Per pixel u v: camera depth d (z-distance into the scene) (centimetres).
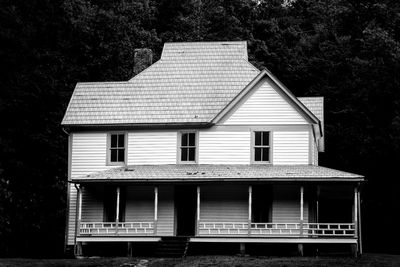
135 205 4116
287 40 7456
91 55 5978
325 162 6034
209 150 4175
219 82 4438
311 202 4012
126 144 4262
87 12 6050
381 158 5525
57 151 5088
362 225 5594
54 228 5134
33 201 4953
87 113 4319
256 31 7519
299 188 4022
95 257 3888
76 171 4266
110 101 4384
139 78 4506
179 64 4566
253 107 4166
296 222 3994
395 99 5531
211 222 4009
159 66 4566
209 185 3931
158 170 4069
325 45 6750
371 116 5778
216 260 3528
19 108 4831
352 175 3794
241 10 7662
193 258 3628
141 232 4012
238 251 3984
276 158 4112
